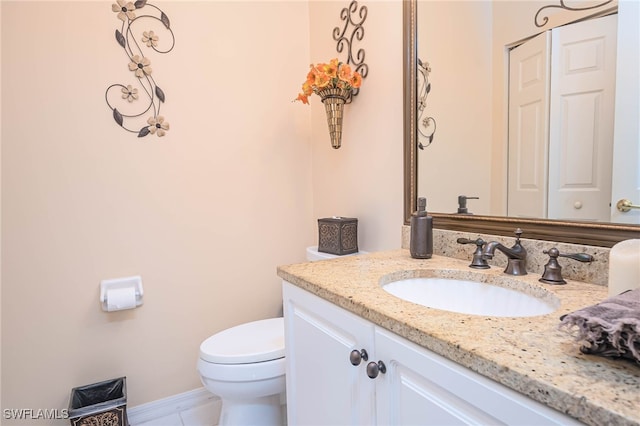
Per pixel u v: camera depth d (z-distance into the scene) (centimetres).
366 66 157
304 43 198
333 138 166
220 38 174
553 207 95
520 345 55
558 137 94
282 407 161
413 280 106
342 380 85
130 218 158
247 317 187
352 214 170
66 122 144
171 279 167
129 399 160
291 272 105
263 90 186
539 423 45
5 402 138
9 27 133
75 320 149
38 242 141
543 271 94
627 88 81
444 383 58
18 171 137
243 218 184
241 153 182
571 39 91
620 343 46
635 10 79
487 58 111
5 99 134
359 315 78
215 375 127
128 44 154
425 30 129
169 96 163
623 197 82
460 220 118
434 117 127
